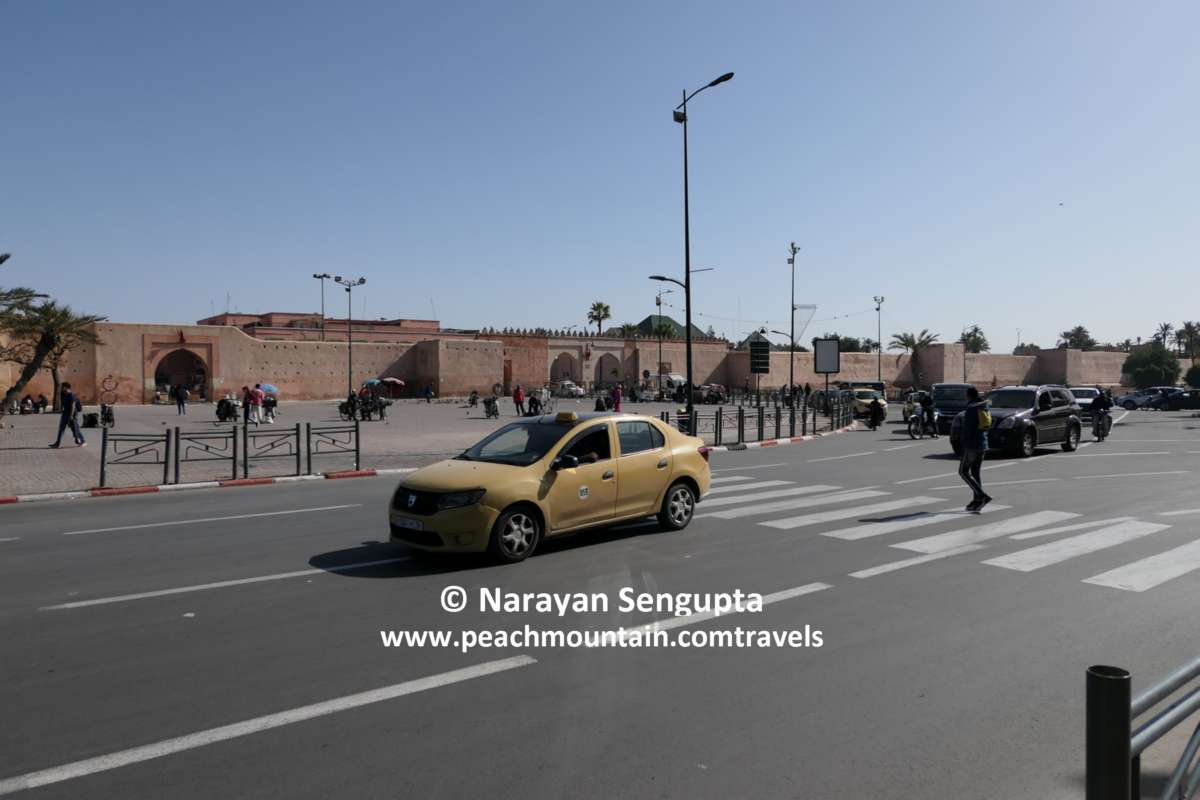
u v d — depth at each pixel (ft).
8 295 90.43
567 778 11.74
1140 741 7.45
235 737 13.08
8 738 13.03
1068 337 403.13
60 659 16.72
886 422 123.54
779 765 12.17
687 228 78.28
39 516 36.22
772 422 111.55
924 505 37.22
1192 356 300.40
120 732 13.25
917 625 19.02
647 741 12.97
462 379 224.94
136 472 53.67
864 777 11.82
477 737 13.10
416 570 24.56
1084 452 67.26
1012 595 21.59
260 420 110.01
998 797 11.30
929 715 13.99
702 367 277.64
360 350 215.31
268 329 233.35
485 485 24.82
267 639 18.03
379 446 75.31
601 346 263.08
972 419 34.83
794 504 37.55
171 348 184.34
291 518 34.78
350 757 12.39
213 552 27.35
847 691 15.07
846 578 23.45
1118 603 20.80
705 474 32.09
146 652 17.16
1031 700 14.62
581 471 27.35
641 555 26.48
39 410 142.00
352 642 17.83
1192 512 34.99
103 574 24.18
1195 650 17.21
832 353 105.50
